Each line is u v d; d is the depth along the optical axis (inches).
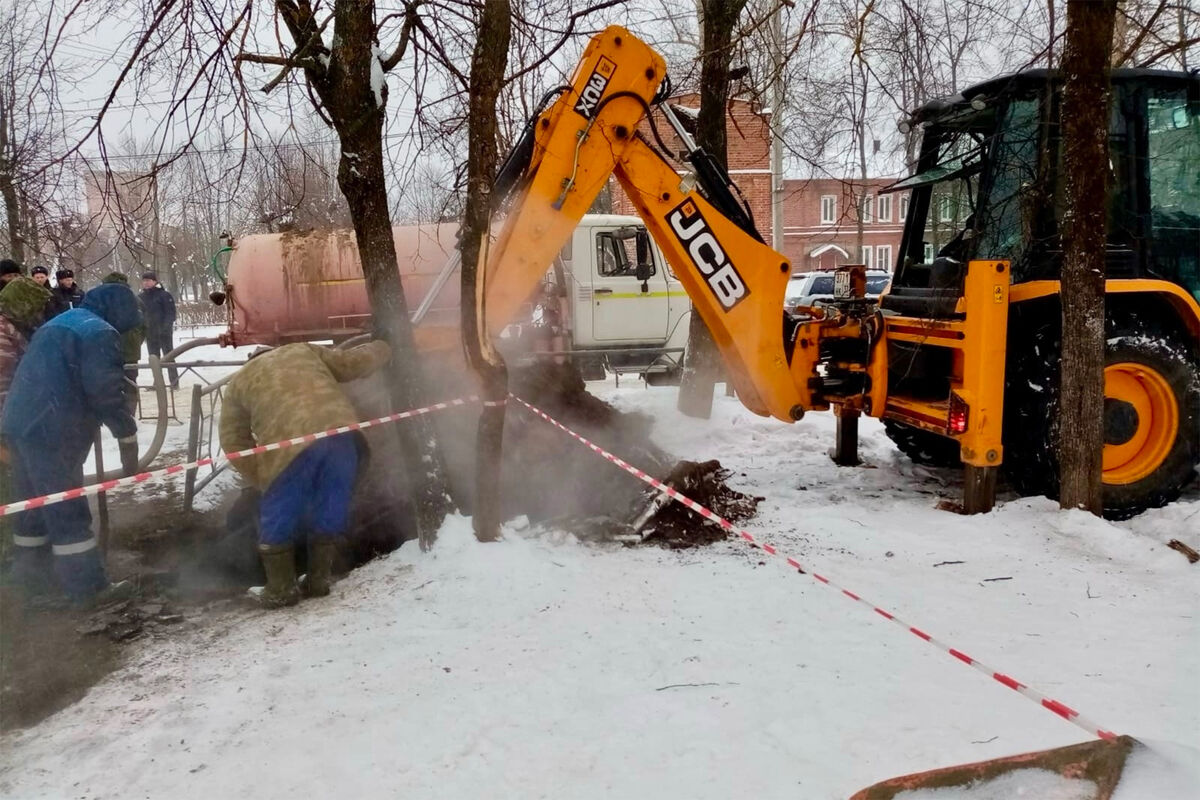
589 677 121.2
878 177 572.1
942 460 255.9
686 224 196.1
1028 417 202.4
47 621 151.9
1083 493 187.6
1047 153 192.1
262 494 156.9
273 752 105.3
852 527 189.3
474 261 161.8
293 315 352.8
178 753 105.9
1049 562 164.9
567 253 393.7
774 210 593.0
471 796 94.8
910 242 246.4
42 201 178.4
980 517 193.0
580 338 393.7
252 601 157.3
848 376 233.5
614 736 105.8
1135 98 201.0
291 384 158.7
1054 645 128.3
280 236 352.5
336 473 158.1
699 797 92.5
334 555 175.5
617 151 184.2
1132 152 201.8
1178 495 204.1
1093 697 111.3
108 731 111.5
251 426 163.6
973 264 191.2
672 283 402.0
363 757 103.4
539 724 109.3
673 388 378.6
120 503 236.5
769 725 106.5
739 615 141.2
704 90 290.4
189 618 152.1
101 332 163.2
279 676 125.3
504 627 138.4
